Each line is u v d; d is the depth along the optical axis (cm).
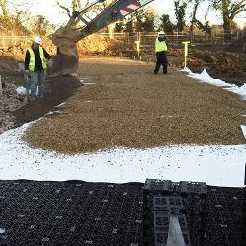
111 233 434
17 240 421
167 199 344
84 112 952
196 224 368
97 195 524
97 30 1328
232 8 3453
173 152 690
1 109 997
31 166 640
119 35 3288
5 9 3109
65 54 1322
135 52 2859
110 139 745
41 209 488
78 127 809
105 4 2108
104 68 1878
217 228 440
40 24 3262
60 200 510
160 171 616
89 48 2933
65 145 720
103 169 625
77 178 595
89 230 441
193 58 2427
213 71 2044
